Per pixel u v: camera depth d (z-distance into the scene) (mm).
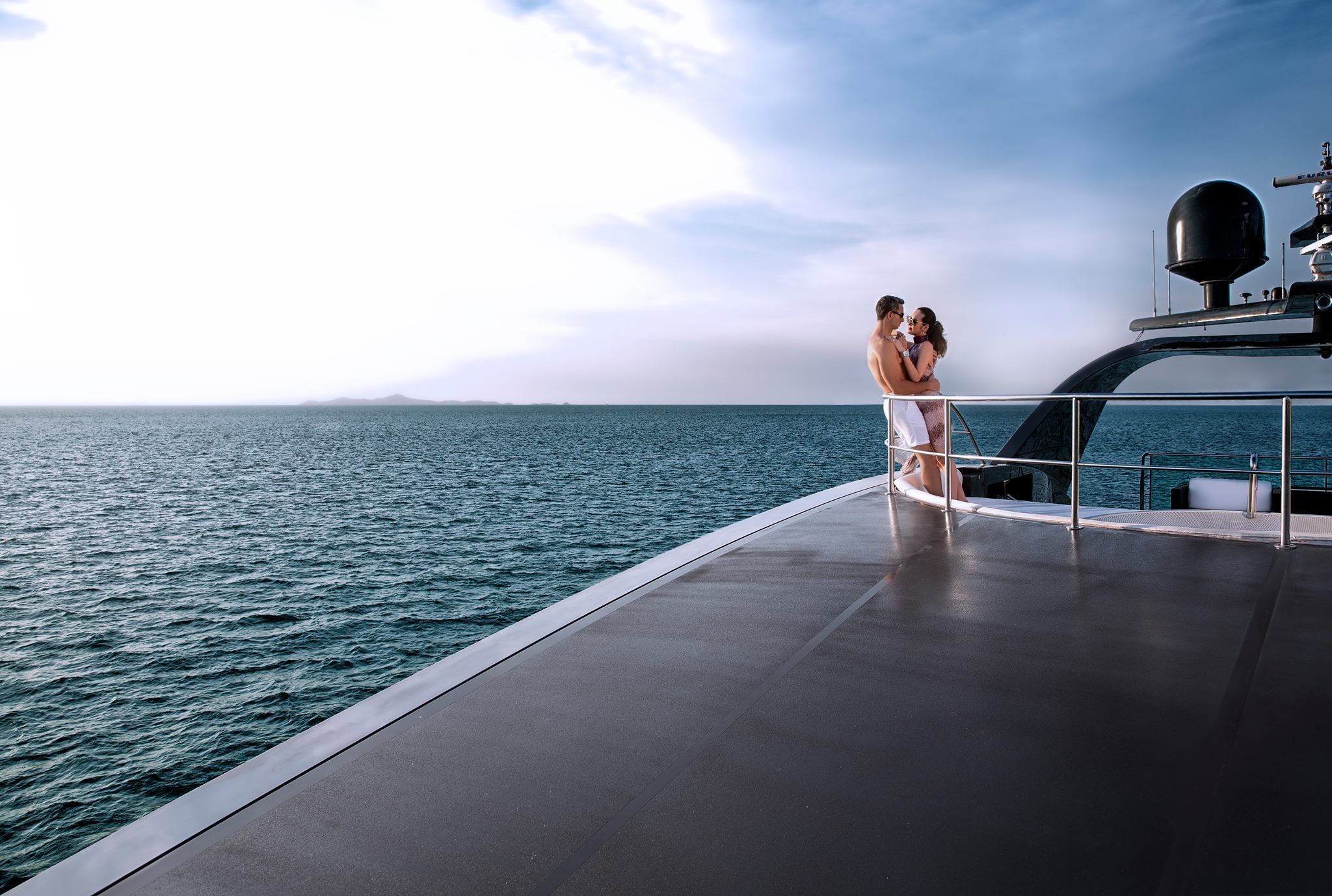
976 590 4320
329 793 2346
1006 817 2133
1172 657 3242
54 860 10953
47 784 12703
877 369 7516
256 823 2184
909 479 8211
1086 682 3035
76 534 32188
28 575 24953
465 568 24609
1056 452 9383
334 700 15359
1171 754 2455
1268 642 3348
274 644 18219
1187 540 5266
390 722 2824
